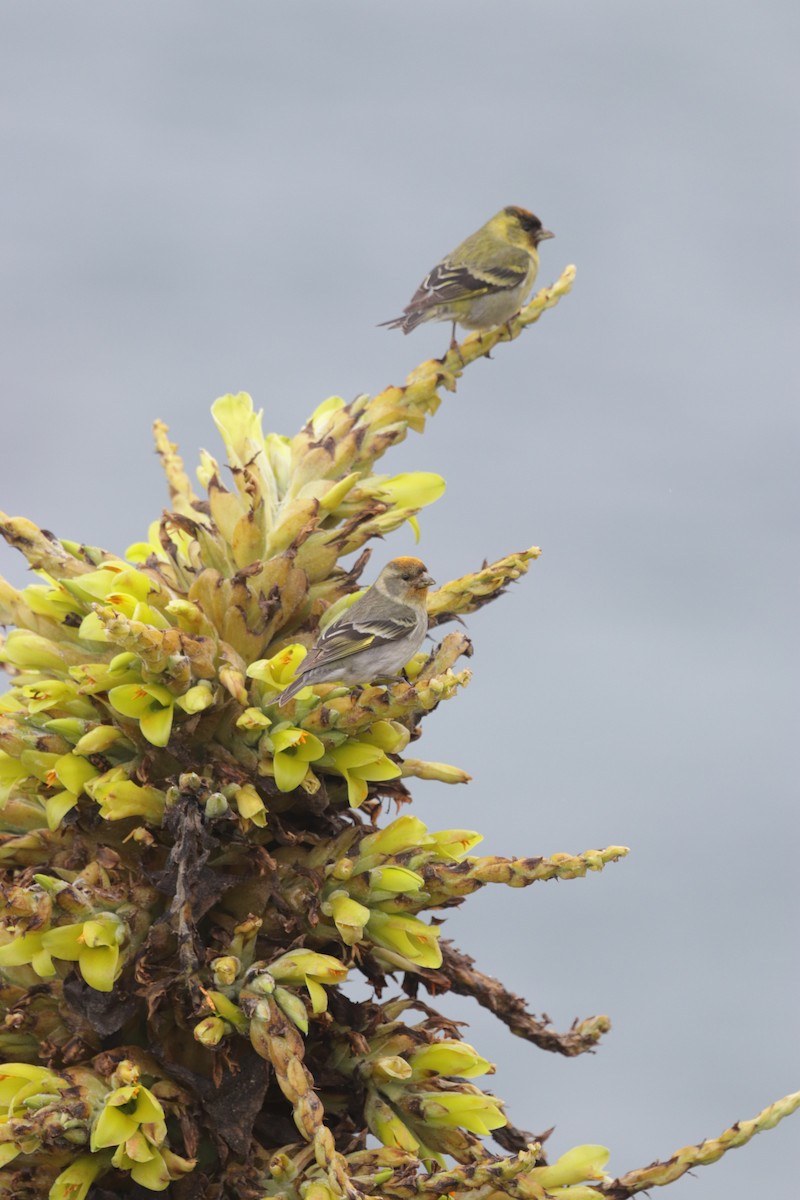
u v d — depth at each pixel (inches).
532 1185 414.9
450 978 474.6
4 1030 423.8
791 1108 428.5
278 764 422.6
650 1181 429.1
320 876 429.7
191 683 430.6
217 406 506.0
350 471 510.0
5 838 446.3
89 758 438.6
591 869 425.7
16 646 463.2
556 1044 482.9
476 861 436.5
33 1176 406.3
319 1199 392.5
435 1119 429.4
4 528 471.8
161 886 412.5
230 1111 407.2
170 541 489.4
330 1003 437.1
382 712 421.4
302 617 483.2
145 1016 424.8
